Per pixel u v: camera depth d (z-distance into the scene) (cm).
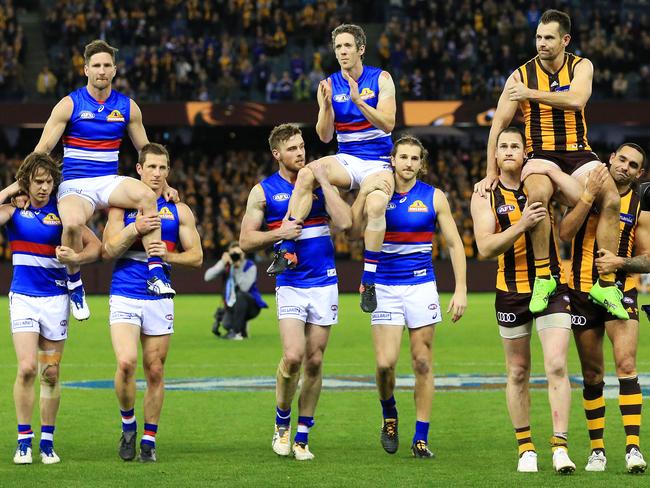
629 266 1520
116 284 1675
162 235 1706
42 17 7956
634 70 7338
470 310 5244
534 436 1858
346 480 1464
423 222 1692
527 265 1548
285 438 1695
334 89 1766
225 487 1416
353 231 1758
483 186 1595
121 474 1515
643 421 1977
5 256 6888
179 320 4681
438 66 7275
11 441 1803
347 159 1761
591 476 1491
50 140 1722
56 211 1666
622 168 1581
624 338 1546
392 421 1716
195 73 7194
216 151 7825
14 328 1623
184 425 1986
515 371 1563
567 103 1547
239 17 7656
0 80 7025
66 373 2806
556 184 1560
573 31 7431
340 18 7712
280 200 1733
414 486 1417
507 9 7594
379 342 1694
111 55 1727
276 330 4194
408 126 7369
